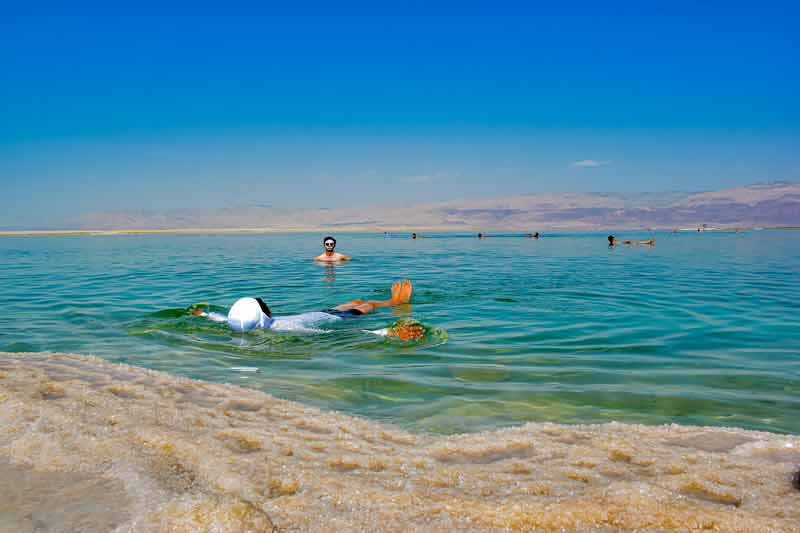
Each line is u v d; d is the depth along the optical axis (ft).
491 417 13.66
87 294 35.94
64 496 8.49
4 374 15.88
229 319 24.80
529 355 20.11
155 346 21.79
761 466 9.95
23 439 10.68
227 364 19.06
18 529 7.55
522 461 10.27
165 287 39.86
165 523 7.54
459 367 18.51
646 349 20.94
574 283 41.29
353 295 36.19
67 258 72.59
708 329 24.50
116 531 7.47
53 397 13.65
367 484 9.07
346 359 19.72
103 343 22.24
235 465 9.69
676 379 17.04
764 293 35.70
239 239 162.09
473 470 9.82
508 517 7.93
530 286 39.40
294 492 8.75
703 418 13.65
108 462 9.73
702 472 9.60
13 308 30.32
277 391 15.80
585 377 17.30
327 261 65.31
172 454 10.21
